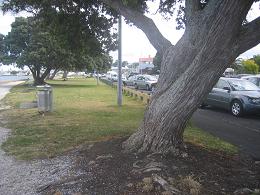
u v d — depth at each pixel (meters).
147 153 3.79
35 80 26.28
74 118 7.57
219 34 3.44
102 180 3.29
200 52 3.54
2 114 8.52
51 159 4.26
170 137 3.82
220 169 3.65
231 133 6.34
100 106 10.08
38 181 3.54
